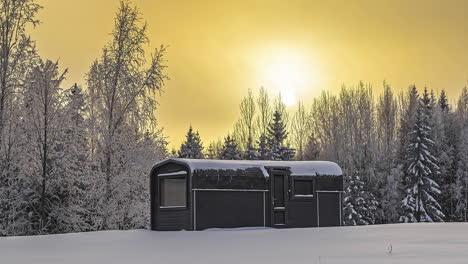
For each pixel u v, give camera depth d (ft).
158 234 97.19
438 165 255.70
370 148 271.90
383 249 61.16
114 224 133.08
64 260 56.80
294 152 295.48
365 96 293.64
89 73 140.56
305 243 71.87
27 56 133.69
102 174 132.87
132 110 138.92
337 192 124.88
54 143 133.49
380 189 252.83
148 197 136.87
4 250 69.82
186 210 108.88
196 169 108.88
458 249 59.16
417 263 47.37
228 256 57.47
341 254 56.75
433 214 231.09
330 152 285.84
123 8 140.97
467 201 248.73
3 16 132.67
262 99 309.42
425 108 270.05
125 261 54.54
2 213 128.88
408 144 245.45
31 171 131.85
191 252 62.75
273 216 115.24
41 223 129.49
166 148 140.26
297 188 121.70
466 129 259.60
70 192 133.08
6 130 131.44
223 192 110.93
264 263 50.42
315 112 302.45
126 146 135.74
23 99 132.05
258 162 118.62
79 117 138.10
